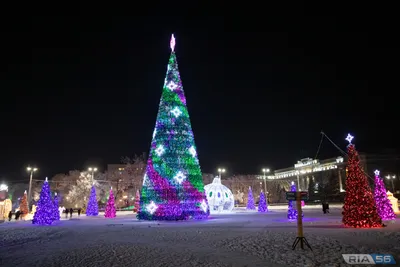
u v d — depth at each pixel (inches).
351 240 505.7
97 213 1829.5
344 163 3206.2
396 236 540.4
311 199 3265.3
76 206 2790.4
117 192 2920.8
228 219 1054.4
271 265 363.6
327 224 787.4
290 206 1003.9
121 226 885.2
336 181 3238.2
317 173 3612.2
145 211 1050.7
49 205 1101.7
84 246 527.2
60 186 3425.2
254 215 1306.6
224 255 423.8
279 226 769.6
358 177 721.6
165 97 1131.9
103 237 642.8
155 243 538.9
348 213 716.7
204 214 1053.8
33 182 3324.3
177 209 1006.4
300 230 462.0
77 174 3506.4
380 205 918.4
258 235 597.9
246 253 435.5
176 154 1061.1
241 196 3479.3
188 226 819.4
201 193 1067.9
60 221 1231.5
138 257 422.3
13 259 432.8
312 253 419.5
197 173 1080.8
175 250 466.9
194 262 384.2
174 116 1107.3
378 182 940.0
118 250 477.7
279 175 4345.5
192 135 1127.6
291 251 437.1
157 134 1095.6
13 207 2812.5
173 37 1213.1
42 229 860.6
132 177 2891.2
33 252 487.5
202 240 559.8
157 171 1051.9
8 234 752.3
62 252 476.1
